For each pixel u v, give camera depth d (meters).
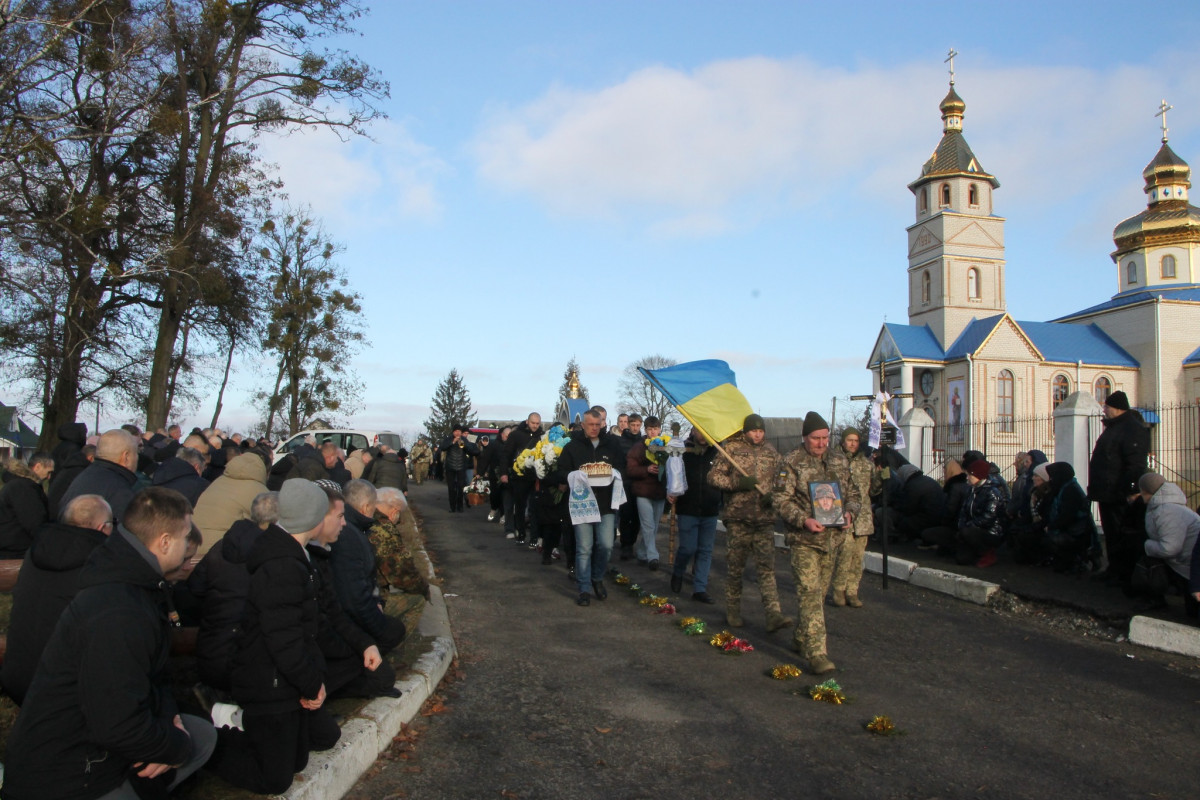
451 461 20.58
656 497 11.80
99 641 3.06
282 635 3.73
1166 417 11.71
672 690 6.15
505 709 5.68
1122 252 54.62
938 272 52.22
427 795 4.29
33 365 22.67
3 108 13.52
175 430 16.03
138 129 15.60
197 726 3.75
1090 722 5.48
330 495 4.80
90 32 14.26
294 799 3.76
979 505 10.62
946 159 53.09
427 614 8.05
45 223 16.61
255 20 22.58
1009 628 8.20
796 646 7.25
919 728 5.37
